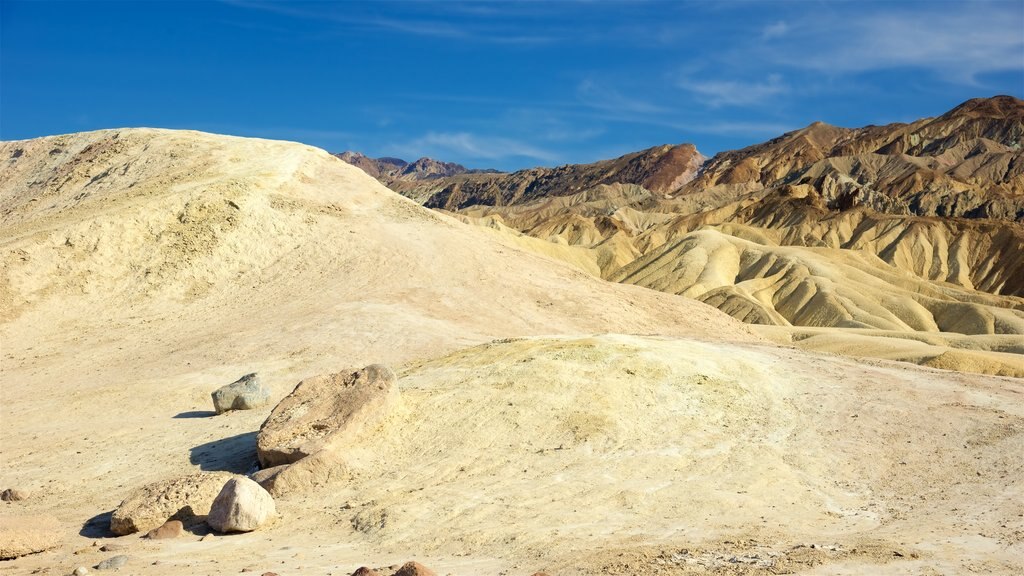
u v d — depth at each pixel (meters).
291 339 38.53
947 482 17.67
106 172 67.44
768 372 26.39
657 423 21.83
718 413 22.73
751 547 13.10
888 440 20.62
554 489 17.39
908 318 140.75
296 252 52.84
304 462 19.38
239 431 25.59
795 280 160.75
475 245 58.66
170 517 16.98
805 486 17.75
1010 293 196.62
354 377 23.20
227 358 36.41
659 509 16.02
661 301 56.44
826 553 12.40
